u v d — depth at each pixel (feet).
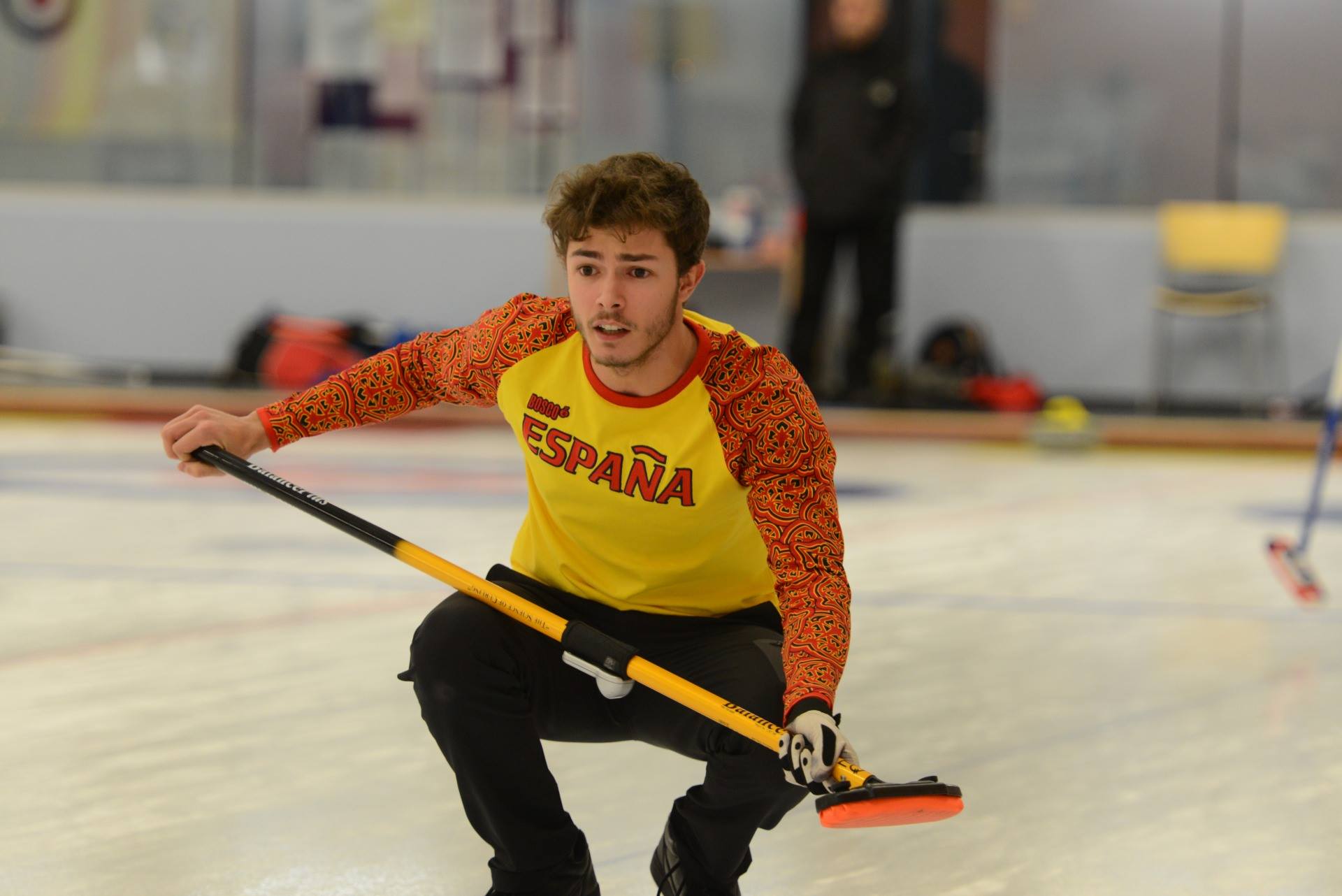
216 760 35.63
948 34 119.03
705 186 121.49
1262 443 99.71
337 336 111.96
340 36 121.80
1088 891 28.89
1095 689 43.50
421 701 23.94
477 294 123.65
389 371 26.07
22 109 122.83
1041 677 44.78
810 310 110.63
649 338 21.81
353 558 59.82
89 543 62.03
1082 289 120.47
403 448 93.50
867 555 62.59
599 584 25.27
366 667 44.01
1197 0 116.98
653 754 36.86
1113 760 37.09
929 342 117.80
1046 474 87.97
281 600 52.54
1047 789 34.86
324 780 34.32
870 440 101.55
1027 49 118.93
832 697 21.07
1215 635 50.24
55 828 31.04
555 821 24.35
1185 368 120.37
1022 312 121.08
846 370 112.98
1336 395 56.03
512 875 24.49
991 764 36.70
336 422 26.35
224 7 121.70
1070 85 118.83
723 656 24.23
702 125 120.98
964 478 85.30
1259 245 113.70
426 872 29.09
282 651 45.78
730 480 23.20
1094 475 88.28
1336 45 116.26
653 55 120.47
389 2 121.19
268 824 31.48
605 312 21.58
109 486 76.38
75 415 102.42
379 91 122.31
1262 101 117.39
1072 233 119.96
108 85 122.62
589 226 21.29
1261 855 30.83
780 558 22.68
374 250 123.65
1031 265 120.67
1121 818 32.94
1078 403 115.55
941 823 32.53
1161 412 115.03
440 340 25.81
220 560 59.00
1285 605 55.21
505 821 24.06
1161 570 60.90
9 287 124.47
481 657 23.63
